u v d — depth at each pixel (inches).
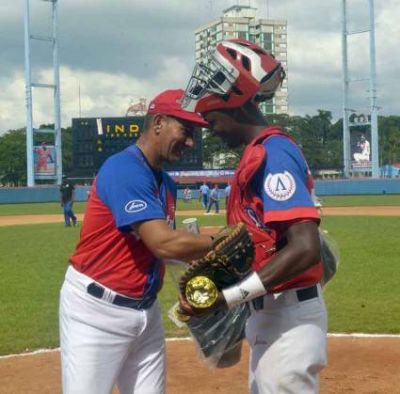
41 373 240.7
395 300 370.6
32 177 2175.2
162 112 128.6
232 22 3742.6
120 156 129.4
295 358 120.3
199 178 2229.3
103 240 129.6
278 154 116.0
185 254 121.8
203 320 129.0
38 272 499.8
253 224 120.9
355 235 757.9
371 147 2374.5
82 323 132.0
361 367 240.8
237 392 216.5
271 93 126.9
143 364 140.5
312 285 121.7
